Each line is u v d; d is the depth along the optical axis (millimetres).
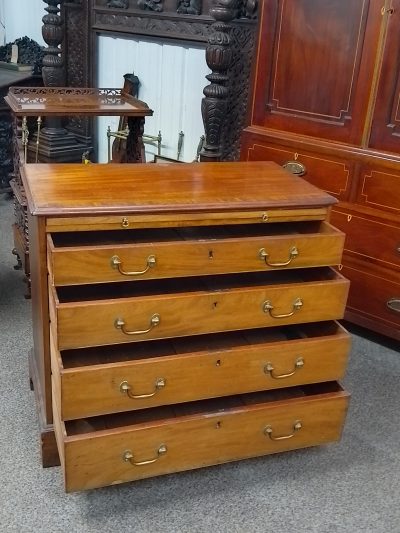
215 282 1600
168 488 1593
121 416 1531
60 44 3564
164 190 1551
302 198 1574
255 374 1547
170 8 3117
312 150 2291
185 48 3160
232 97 2844
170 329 1445
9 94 2596
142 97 3484
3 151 3631
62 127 3629
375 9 2027
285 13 2240
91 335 1377
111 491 1567
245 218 1513
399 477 1693
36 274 1526
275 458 1734
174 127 3395
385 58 2049
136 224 1413
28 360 2002
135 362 1412
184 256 1420
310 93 2264
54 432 1587
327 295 1562
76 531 1442
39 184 1530
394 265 2201
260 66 2373
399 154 2104
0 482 1571
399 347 2359
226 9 2473
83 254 1331
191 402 1603
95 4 3453
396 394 2070
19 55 3830
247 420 1549
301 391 1705
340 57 2150
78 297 1476
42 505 1511
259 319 1522
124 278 1387
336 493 1618
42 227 1377
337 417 1649
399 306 2217
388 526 1522
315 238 1528
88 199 1431
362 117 2154
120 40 3465
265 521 1510
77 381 1368
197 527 1477
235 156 2941
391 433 1873
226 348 1526
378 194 2180
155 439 1463
